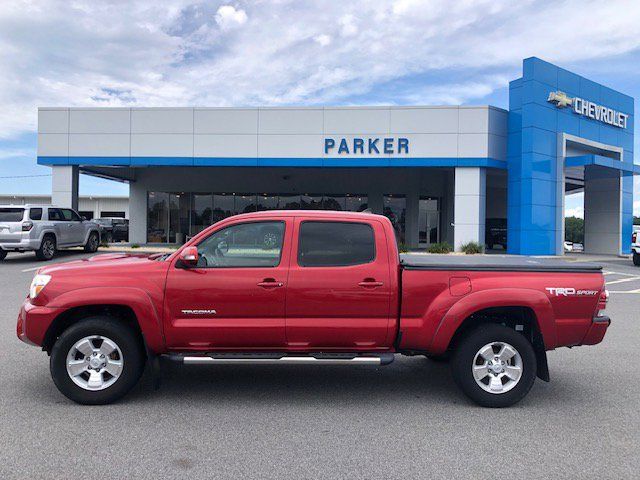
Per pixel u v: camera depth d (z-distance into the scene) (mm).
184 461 3732
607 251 29609
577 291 5012
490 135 23938
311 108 24078
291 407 4934
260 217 5086
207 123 24156
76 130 24172
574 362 6746
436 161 23906
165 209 31000
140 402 5004
